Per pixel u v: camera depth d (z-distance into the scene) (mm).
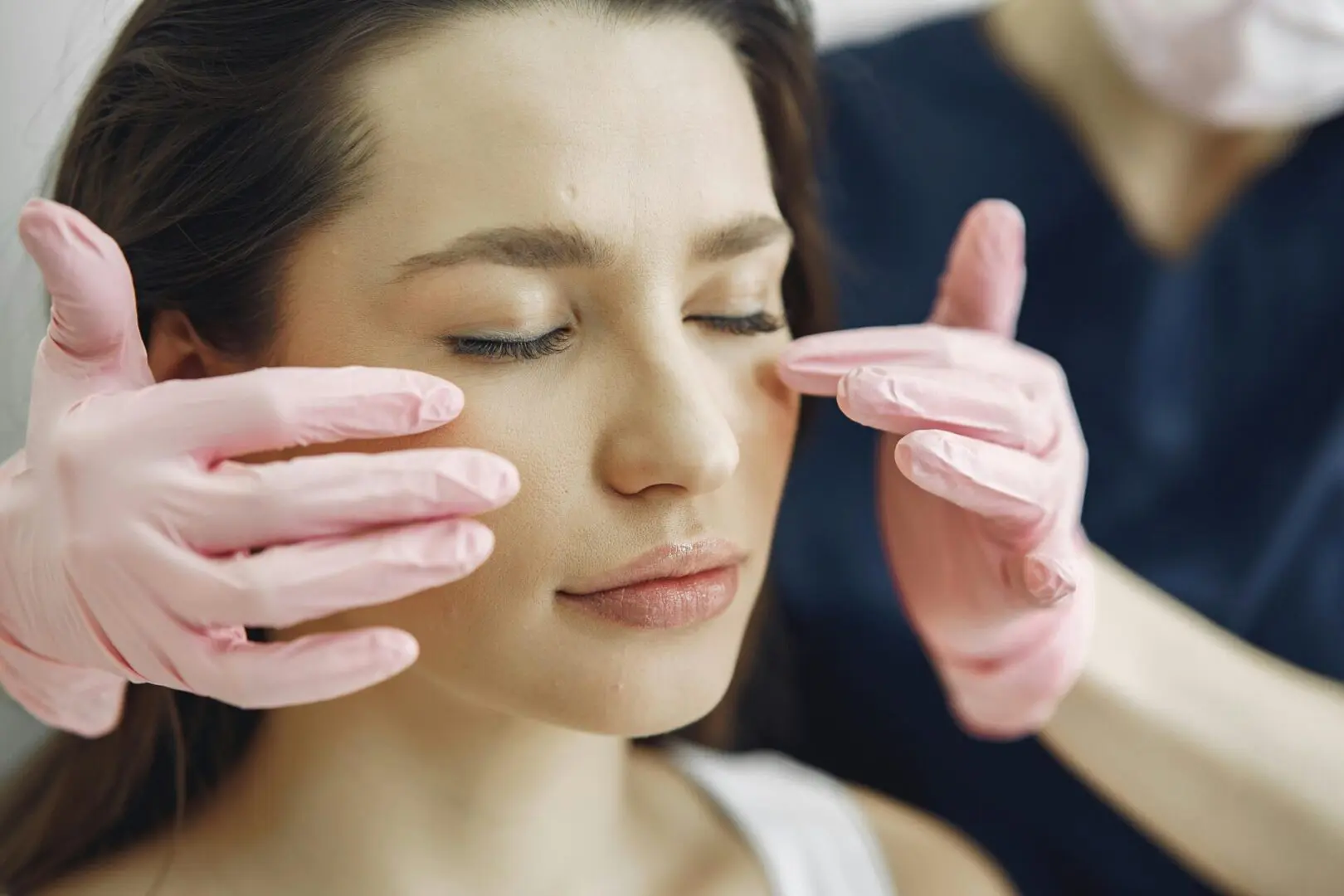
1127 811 1155
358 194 721
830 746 1333
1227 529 1282
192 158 768
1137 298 1286
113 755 948
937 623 951
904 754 1304
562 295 721
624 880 956
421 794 852
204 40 764
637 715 740
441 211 707
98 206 836
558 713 745
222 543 669
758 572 803
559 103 710
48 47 1093
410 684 831
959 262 941
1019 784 1283
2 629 803
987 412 814
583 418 722
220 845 896
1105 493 1291
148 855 922
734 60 808
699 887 975
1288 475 1275
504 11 722
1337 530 1269
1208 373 1299
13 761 1201
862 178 1312
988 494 794
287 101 733
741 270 780
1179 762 1088
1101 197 1298
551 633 733
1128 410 1285
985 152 1314
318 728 859
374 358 729
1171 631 1148
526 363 724
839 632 1277
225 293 773
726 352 805
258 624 654
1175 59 1240
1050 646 918
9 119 1100
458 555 639
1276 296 1298
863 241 1301
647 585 736
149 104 790
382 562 637
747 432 794
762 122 948
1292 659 1261
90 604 707
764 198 793
